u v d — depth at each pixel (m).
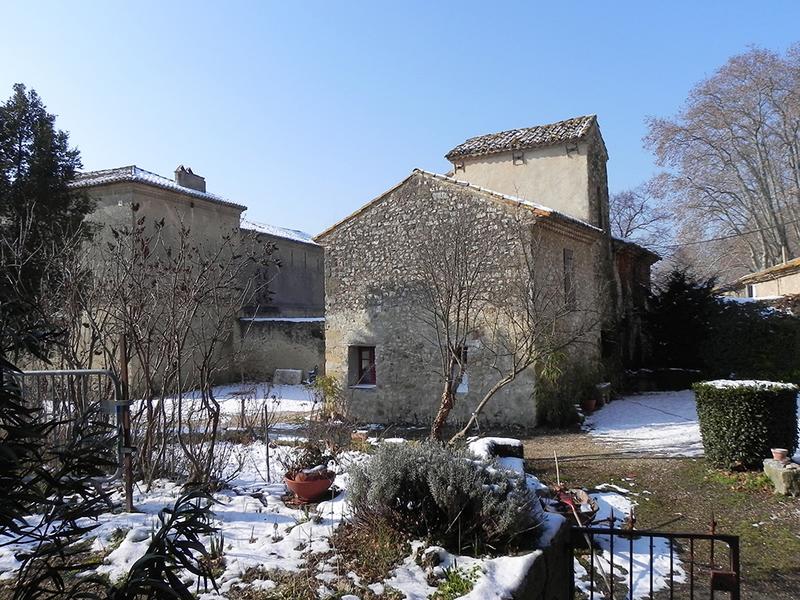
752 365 15.10
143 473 6.02
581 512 5.37
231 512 5.15
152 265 7.05
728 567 5.02
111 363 6.53
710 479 7.62
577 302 12.81
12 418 2.04
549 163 15.69
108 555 3.89
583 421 12.10
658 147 28.00
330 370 13.85
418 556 3.92
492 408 11.96
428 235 11.72
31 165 14.26
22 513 2.05
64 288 7.05
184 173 19.77
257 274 9.76
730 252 33.78
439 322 12.28
